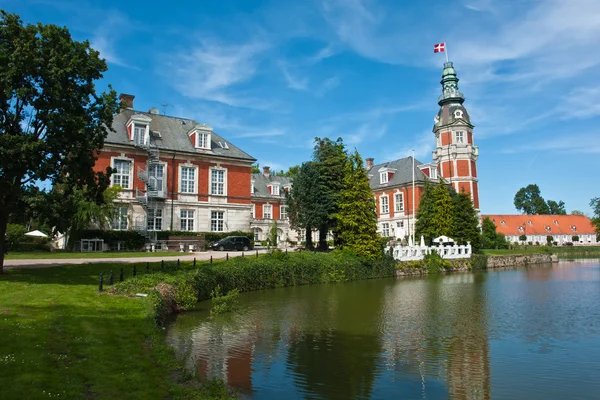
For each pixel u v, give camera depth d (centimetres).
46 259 2383
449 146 5941
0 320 959
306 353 1112
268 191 6206
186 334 1301
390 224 5728
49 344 843
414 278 3194
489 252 5144
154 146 3547
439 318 1573
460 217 4591
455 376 957
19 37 1573
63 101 1630
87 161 1759
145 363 823
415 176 5469
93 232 3184
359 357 1084
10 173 1587
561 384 911
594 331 1373
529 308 1792
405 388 881
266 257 2708
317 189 3516
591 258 5894
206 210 3844
